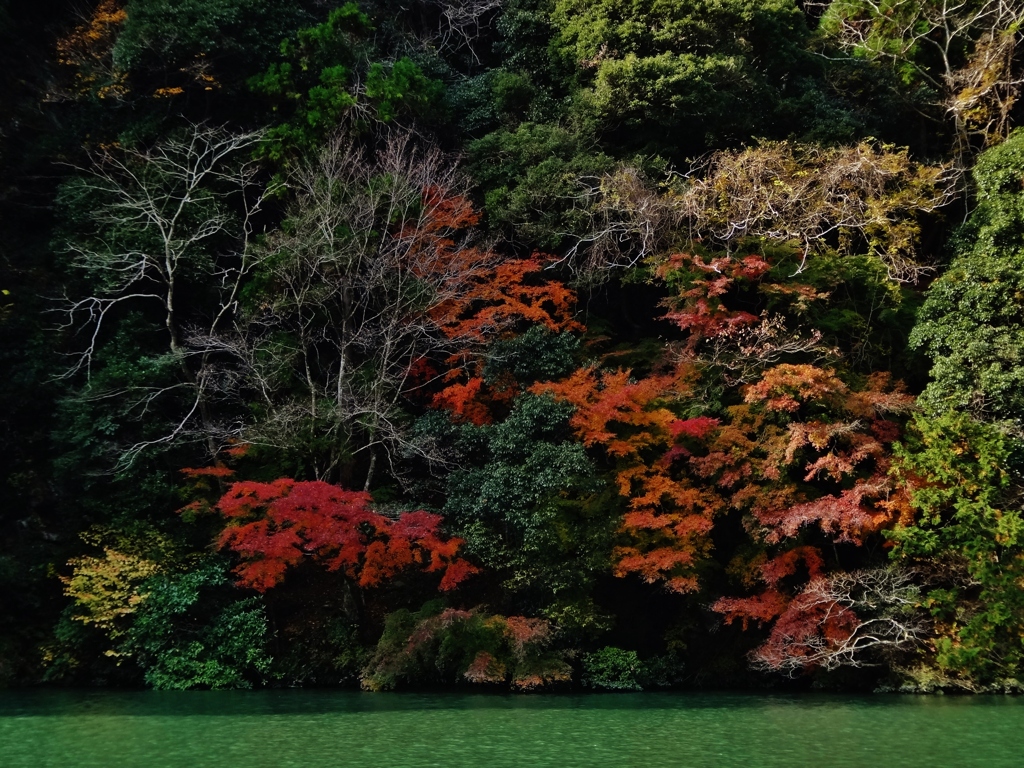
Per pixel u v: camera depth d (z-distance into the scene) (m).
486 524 14.53
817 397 14.28
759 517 14.19
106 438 15.46
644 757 8.88
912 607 13.66
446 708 12.08
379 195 16.30
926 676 14.02
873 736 10.13
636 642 15.49
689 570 14.13
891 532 13.77
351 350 17.36
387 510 14.73
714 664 15.17
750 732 10.35
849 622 14.04
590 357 17.00
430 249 16.53
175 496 15.59
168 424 15.66
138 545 14.91
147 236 16.36
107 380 15.48
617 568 14.04
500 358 16.11
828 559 15.19
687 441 14.99
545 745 9.48
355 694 13.51
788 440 14.32
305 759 8.65
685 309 16.27
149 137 17.61
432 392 17.56
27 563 15.26
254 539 13.27
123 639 14.58
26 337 16.69
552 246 17.52
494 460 14.96
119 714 11.43
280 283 16.53
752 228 16.75
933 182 17.42
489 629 13.90
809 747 9.46
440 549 13.65
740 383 15.80
